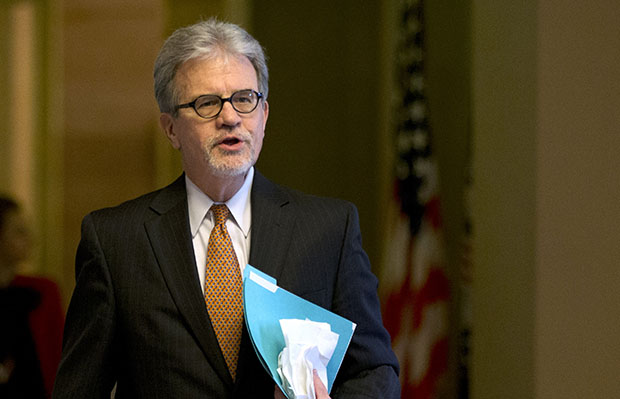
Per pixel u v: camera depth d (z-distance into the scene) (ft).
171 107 18.13
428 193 43.70
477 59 28.78
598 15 24.72
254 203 18.95
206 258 18.48
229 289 18.13
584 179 24.72
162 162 57.52
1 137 58.23
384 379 18.02
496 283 27.25
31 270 57.77
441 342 42.52
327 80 55.01
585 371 24.75
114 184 58.08
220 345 17.78
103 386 18.16
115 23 57.77
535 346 24.75
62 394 17.69
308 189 54.95
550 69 24.76
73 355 17.95
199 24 18.16
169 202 19.11
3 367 33.24
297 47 55.11
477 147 28.73
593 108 24.72
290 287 18.08
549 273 24.76
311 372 16.21
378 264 53.83
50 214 58.08
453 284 45.75
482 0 28.48
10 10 58.29
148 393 17.65
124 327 17.99
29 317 34.91
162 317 17.79
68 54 57.98
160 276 18.11
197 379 17.47
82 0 57.93
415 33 45.37
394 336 43.19
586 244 24.72
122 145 57.93
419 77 44.86
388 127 52.26
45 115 58.23
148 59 57.72
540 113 24.81
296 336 16.55
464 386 39.96
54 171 57.98
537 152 24.81
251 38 18.40
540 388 24.68
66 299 57.82
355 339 18.40
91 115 58.08
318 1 55.06
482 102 28.37
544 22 24.82
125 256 18.31
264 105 18.83
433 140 46.80
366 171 54.65
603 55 24.70
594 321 24.75
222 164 17.53
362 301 18.71
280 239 18.57
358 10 54.80
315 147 55.06
